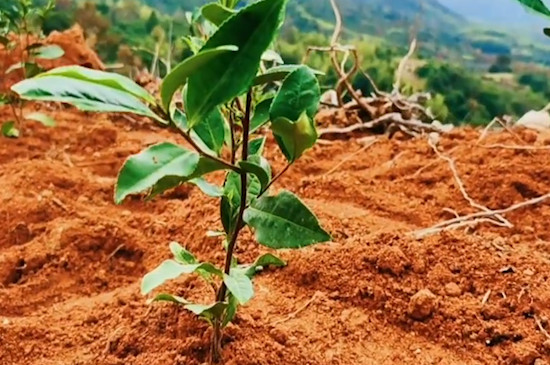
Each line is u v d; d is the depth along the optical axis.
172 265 0.65
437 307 0.83
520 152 1.32
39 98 0.54
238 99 0.76
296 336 0.80
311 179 1.26
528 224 1.10
